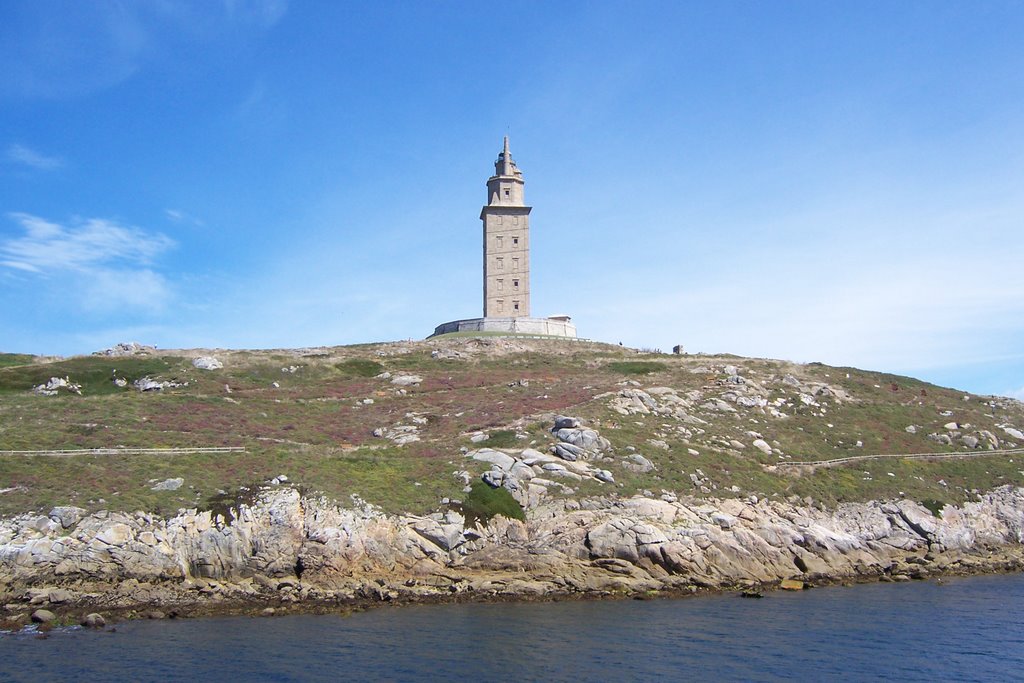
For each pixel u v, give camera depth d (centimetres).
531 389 11119
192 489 7081
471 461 7938
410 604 6350
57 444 7925
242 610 6103
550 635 5612
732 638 5594
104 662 4969
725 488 8156
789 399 11138
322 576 6538
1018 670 5000
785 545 7606
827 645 5456
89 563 6312
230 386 11125
